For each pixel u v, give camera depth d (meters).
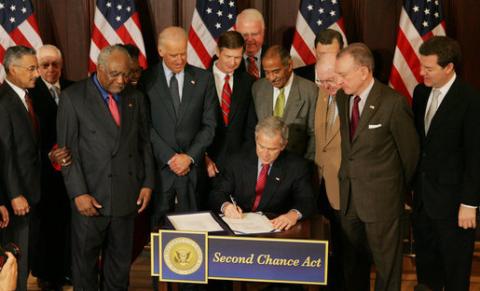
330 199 3.62
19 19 4.55
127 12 4.61
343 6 4.80
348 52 3.16
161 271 2.92
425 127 3.44
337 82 3.24
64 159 3.35
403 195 3.40
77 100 3.35
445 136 3.31
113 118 3.39
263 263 2.88
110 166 3.38
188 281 2.92
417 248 3.61
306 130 3.81
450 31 4.76
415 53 4.54
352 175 3.34
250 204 3.38
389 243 3.38
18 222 3.55
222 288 3.69
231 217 3.16
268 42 4.86
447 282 3.49
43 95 3.93
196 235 2.88
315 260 2.86
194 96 3.69
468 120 3.24
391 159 3.30
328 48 3.90
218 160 3.91
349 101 3.36
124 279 3.56
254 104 3.89
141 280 4.16
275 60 3.61
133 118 3.45
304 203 3.23
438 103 3.36
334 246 3.77
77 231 3.46
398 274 3.45
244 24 4.13
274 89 3.82
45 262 4.05
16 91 3.48
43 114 3.90
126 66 3.22
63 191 4.04
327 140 3.62
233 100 3.87
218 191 3.37
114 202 3.41
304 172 3.33
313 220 3.16
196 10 4.62
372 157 3.29
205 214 3.18
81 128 3.37
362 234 3.53
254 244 2.86
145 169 3.57
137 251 4.38
